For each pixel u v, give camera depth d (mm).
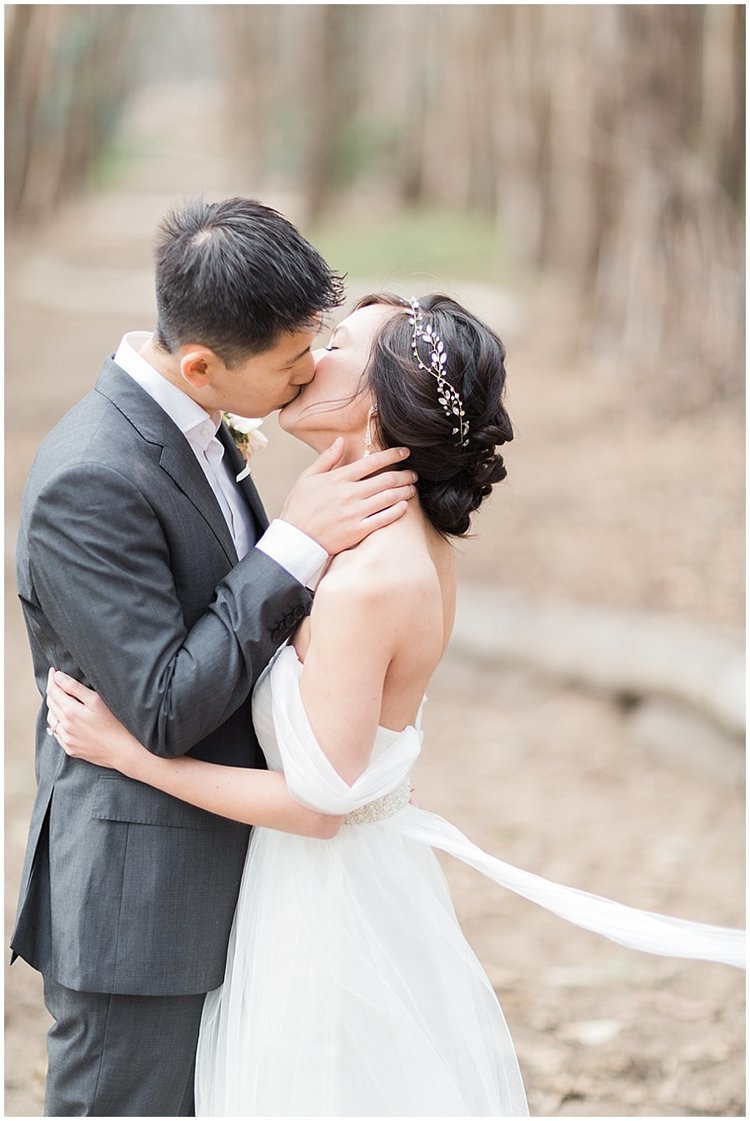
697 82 9227
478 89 18266
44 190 19891
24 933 2092
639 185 9422
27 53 17938
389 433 1969
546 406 9680
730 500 7504
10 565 7199
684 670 5277
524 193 13078
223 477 2195
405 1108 2021
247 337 1878
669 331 9266
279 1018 2020
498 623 6242
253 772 1946
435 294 2061
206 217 1910
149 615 1872
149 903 1981
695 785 4859
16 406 11141
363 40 21547
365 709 1894
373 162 21766
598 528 7344
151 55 28234
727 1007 3379
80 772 2023
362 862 2072
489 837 4492
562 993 3465
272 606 1891
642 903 3955
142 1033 2039
